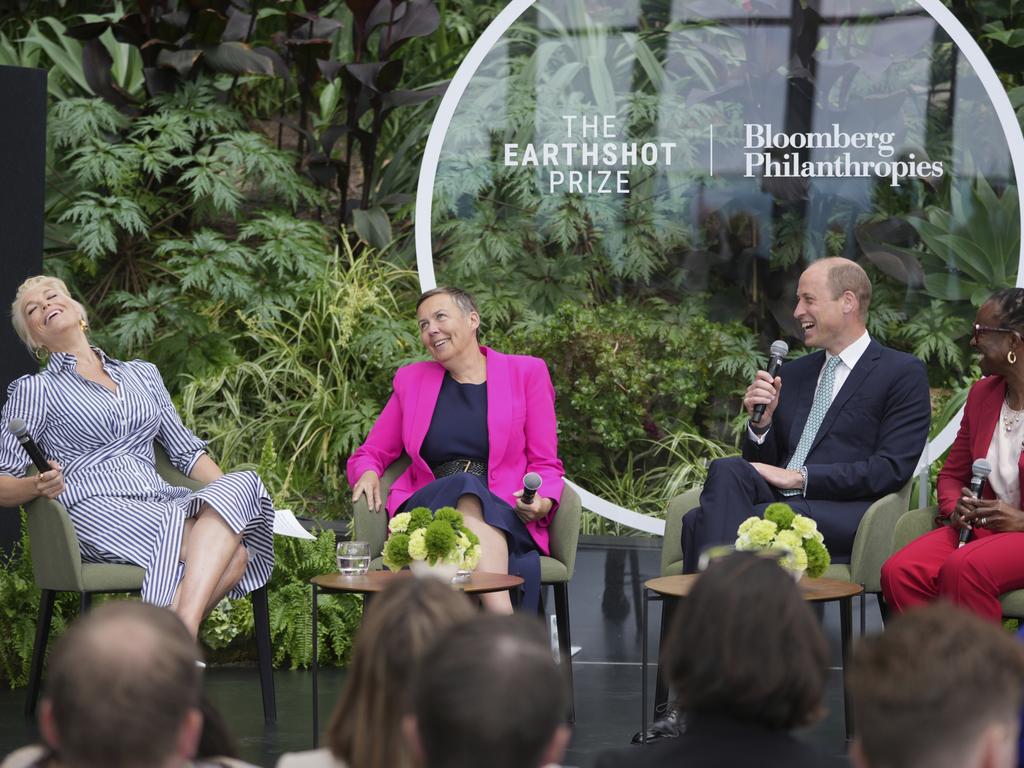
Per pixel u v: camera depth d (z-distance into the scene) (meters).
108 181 6.97
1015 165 6.26
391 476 5.33
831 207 6.32
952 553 4.36
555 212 6.38
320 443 6.85
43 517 4.71
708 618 1.76
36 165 5.73
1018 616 4.32
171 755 1.49
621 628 6.07
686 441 6.34
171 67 7.32
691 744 1.75
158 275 7.45
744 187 6.33
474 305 5.36
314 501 6.77
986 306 4.64
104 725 1.45
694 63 6.33
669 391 6.38
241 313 7.03
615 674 5.81
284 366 7.05
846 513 4.88
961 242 6.30
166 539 4.77
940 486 4.84
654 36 6.34
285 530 5.06
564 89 6.36
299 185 7.37
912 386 5.07
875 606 5.84
